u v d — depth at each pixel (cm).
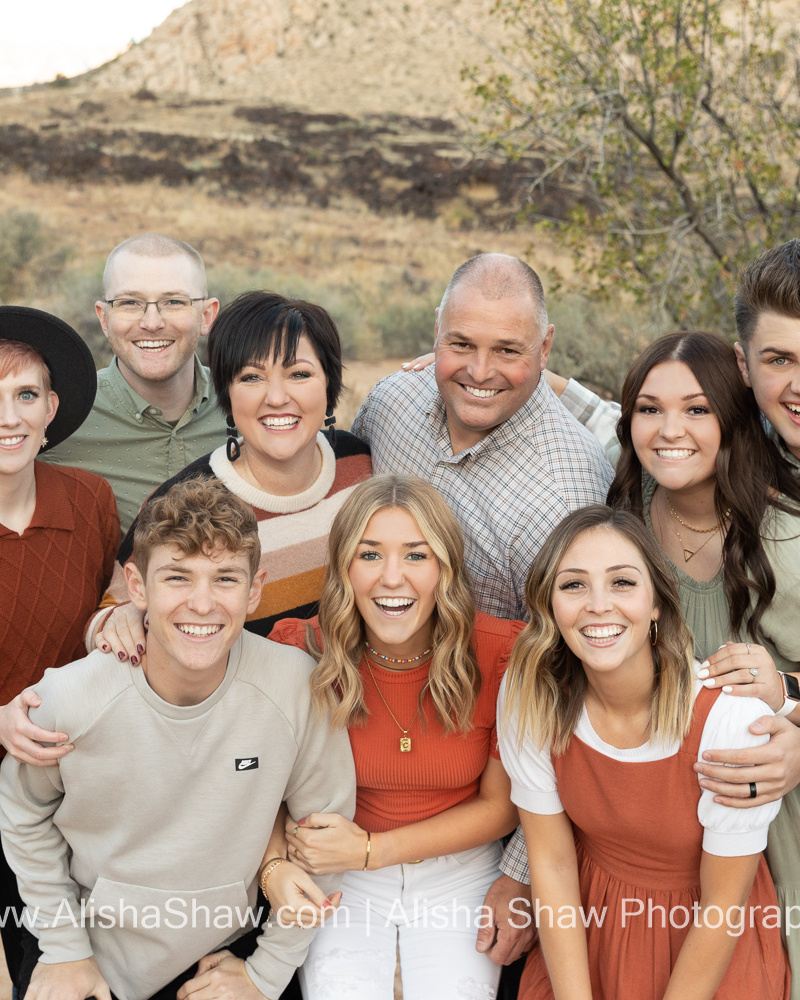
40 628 296
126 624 256
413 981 267
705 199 828
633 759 249
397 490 266
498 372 307
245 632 266
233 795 254
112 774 249
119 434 388
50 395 304
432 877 286
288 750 259
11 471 285
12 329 289
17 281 1489
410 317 1400
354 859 268
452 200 2355
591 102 811
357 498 266
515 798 270
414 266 1848
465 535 329
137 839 256
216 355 307
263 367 299
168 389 386
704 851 249
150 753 248
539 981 271
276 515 322
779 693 252
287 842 278
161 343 377
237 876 262
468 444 331
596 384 1008
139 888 256
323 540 326
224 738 251
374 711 280
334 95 6222
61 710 245
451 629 268
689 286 857
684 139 820
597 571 246
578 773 258
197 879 258
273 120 3819
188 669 241
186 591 236
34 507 298
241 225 2086
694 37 816
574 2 810
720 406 271
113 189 2352
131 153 2764
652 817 251
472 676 275
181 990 263
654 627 252
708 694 247
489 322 300
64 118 3456
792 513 264
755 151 796
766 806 242
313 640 284
